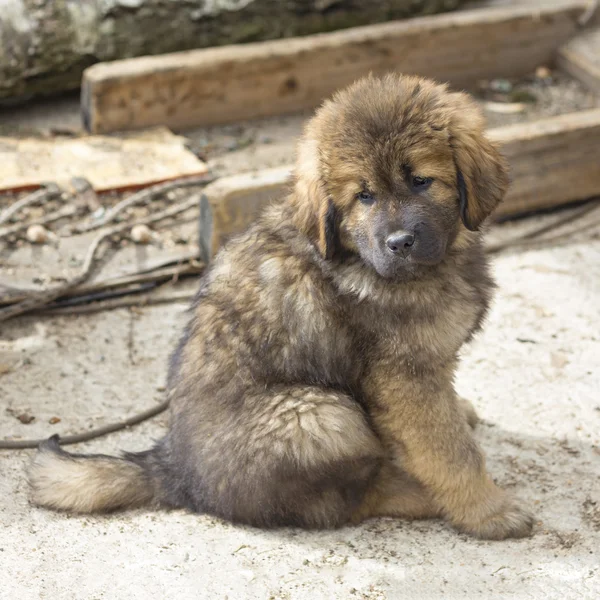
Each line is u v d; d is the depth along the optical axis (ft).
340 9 33.32
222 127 30.83
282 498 15.58
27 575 15.07
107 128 29.55
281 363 15.51
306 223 14.97
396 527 16.33
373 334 15.15
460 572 15.14
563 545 15.67
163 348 21.48
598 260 24.34
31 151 28.25
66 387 20.16
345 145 14.33
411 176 14.26
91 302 23.06
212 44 32.09
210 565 15.29
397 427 15.52
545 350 20.97
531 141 25.64
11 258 23.94
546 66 34.40
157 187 26.53
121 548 15.67
